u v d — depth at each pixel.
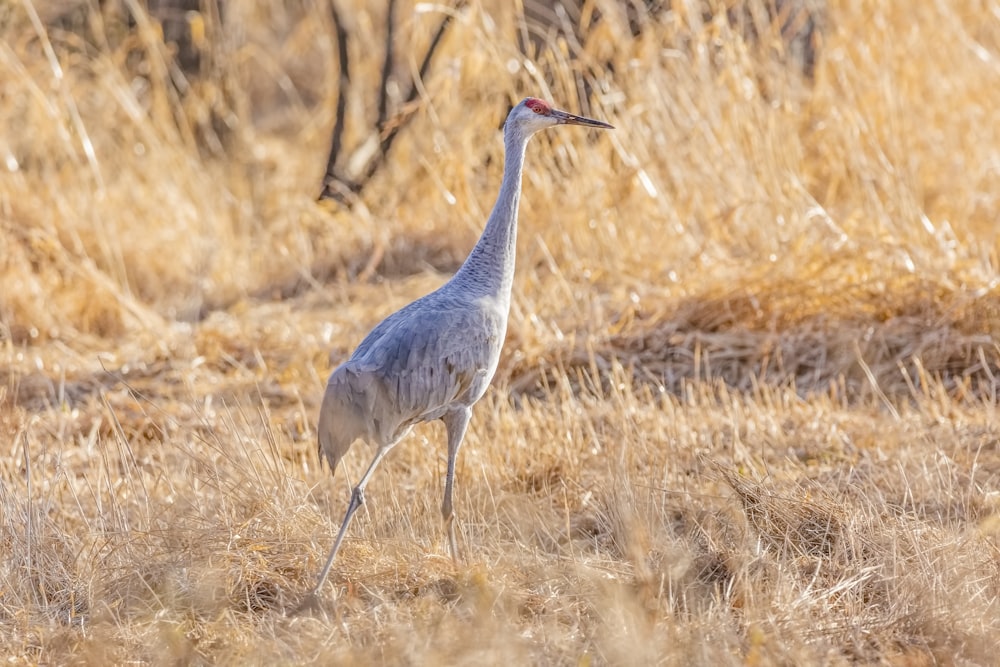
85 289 20.23
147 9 31.22
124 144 25.50
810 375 16.19
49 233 21.45
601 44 21.41
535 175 20.05
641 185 19.80
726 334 16.92
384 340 10.91
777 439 14.27
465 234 22.41
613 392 15.43
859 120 19.08
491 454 13.79
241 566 10.94
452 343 11.02
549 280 18.84
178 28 31.55
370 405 10.66
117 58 26.09
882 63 20.16
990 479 12.73
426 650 9.45
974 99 20.64
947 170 19.61
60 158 24.86
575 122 11.95
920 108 20.27
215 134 29.23
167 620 10.29
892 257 17.16
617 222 19.61
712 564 11.11
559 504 12.94
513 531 12.09
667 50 20.55
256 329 19.53
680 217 19.61
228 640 9.94
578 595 10.53
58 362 18.30
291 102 37.12
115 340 19.72
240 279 22.59
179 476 13.55
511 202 11.83
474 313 11.27
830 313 16.89
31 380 17.42
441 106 23.47
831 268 17.39
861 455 13.81
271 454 12.91
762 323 17.11
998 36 21.39
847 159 19.34
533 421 14.52
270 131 35.88
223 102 29.25
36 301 19.89
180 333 19.55
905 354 16.12
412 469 13.76
